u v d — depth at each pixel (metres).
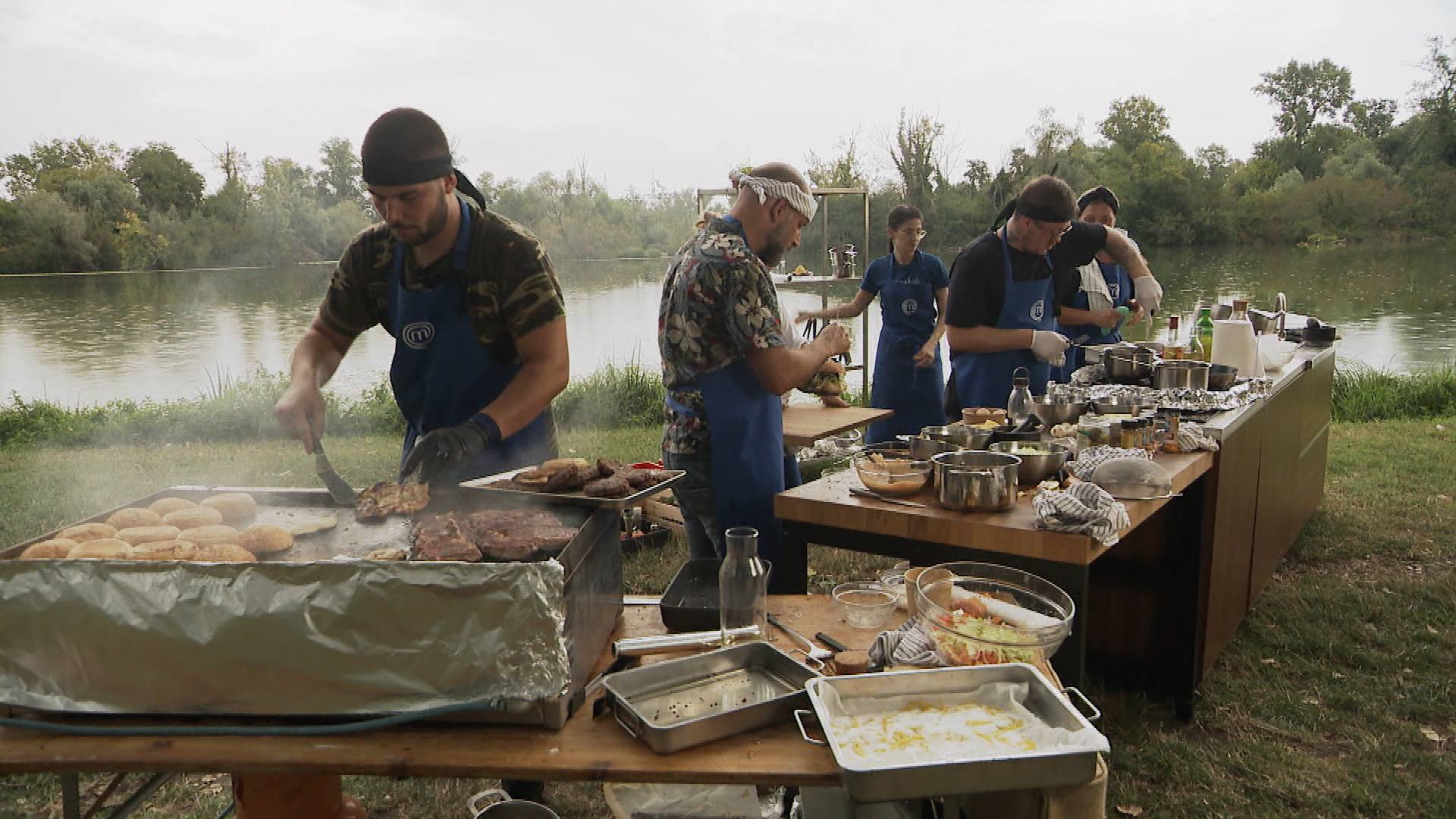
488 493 1.99
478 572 1.33
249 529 1.76
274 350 12.71
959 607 1.82
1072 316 4.93
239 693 1.40
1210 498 3.16
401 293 2.49
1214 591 3.34
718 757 1.38
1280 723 3.33
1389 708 3.44
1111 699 3.50
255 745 1.40
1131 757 3.11
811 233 16.11
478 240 2.39
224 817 2.43
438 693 1.39
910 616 1.98
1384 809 2.81
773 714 1.46
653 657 1.75
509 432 2.26
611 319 14.16
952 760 1.25
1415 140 32.28
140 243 16.66
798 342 3.13
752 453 2.90
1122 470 2.61
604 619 1.80
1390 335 16.19
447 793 2.97
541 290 2.40
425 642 1.36
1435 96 31.41
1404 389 9.93
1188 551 3.23
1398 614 4.27
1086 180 30.72
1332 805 2.83
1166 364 3.80
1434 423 8.99
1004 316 4.22
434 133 2.15
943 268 6.07
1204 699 3.50
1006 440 2.93
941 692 1.51
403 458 2.61
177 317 14.88
